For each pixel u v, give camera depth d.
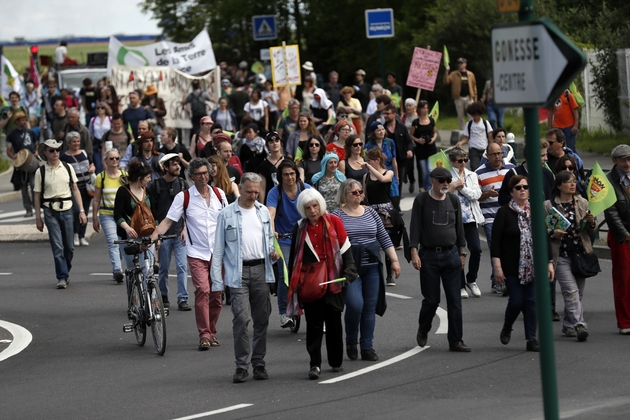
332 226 19.00
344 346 22.00
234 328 19.28
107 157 30.09
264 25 81.69
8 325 25.78
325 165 25.41
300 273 18.92
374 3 89.38
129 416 17.08
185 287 26.67
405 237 21.30
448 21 71.88
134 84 63.94
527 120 11.28
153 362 21.36
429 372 19.16
